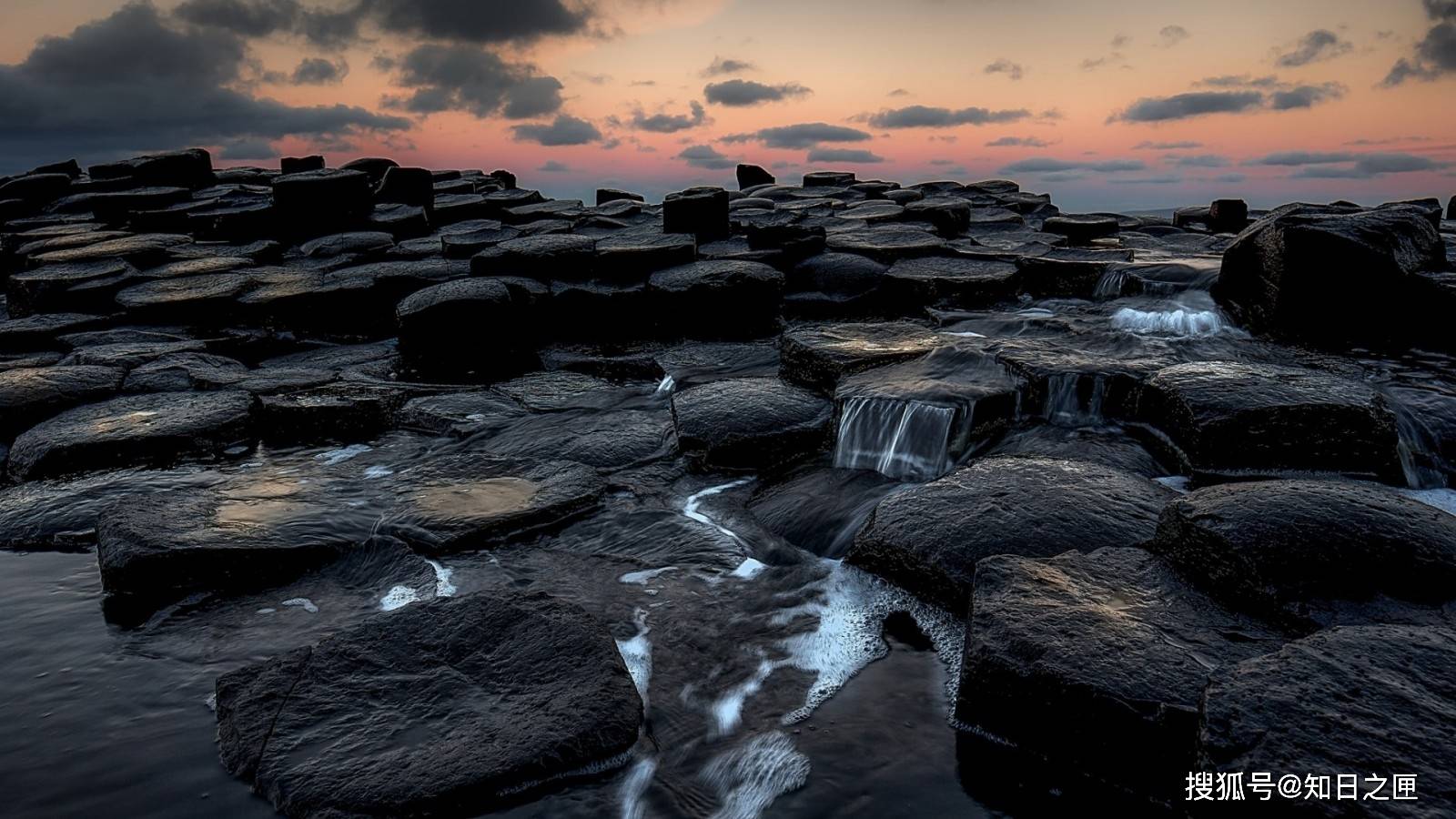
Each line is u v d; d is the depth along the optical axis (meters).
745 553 5.73
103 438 7.39
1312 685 2.93
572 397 9.36
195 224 17.80
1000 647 3.71
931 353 8.36
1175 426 6.71
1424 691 2.89
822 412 7.61
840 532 5.78
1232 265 10.44
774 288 11.88
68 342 10.94
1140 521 5.00
